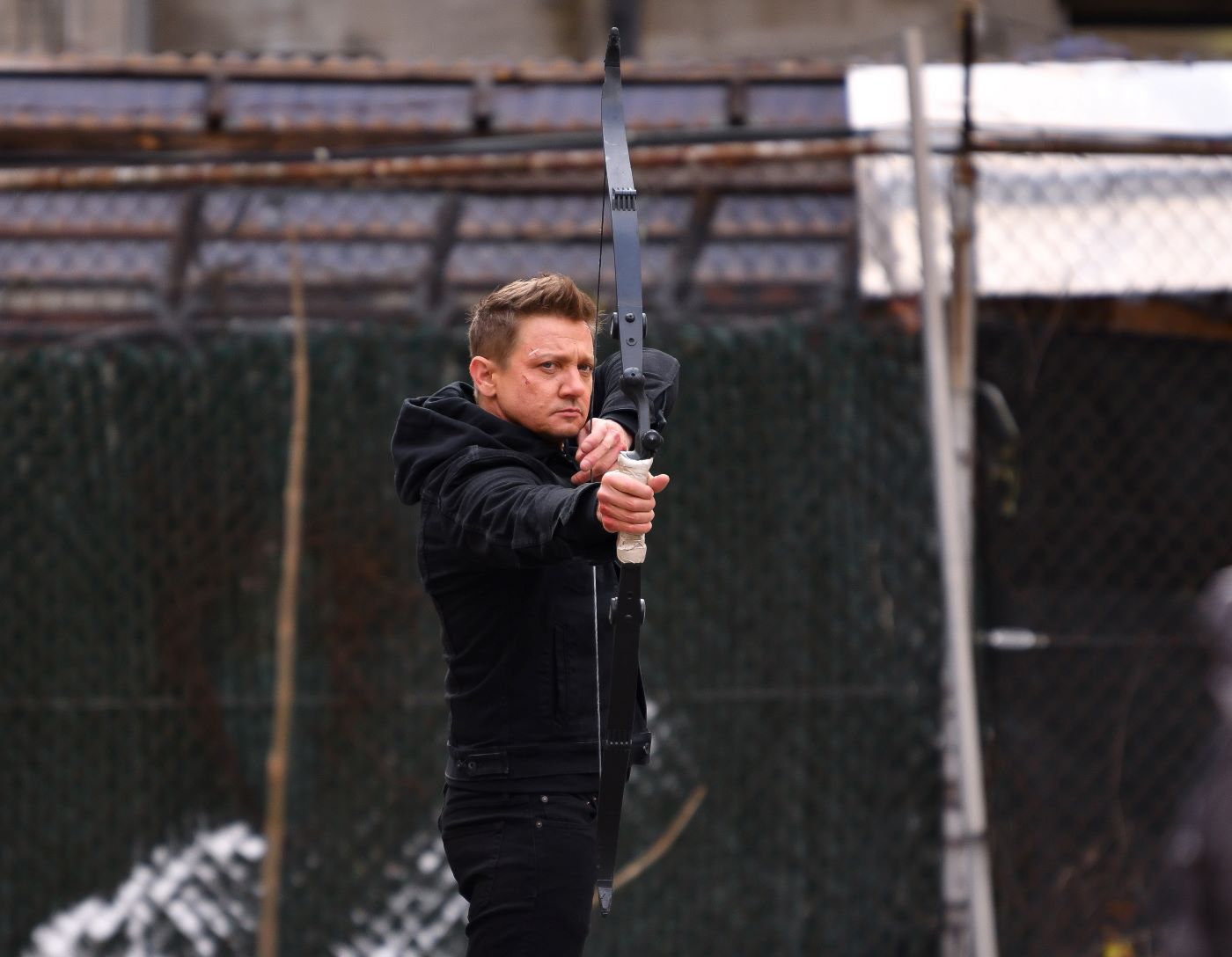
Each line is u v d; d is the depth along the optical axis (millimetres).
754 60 19438
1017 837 16438
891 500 16781
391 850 16750
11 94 19281
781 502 16875
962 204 16781
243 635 17000
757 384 16984
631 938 16547
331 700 16891
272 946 16422
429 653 16953
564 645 9070
